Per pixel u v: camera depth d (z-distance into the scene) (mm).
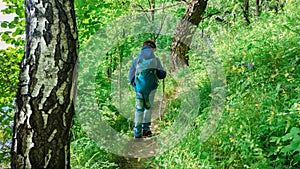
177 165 3205
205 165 2951
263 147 2934
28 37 2238
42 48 2186
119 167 4094
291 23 4395
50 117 2152
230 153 3053
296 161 2551
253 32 5133
